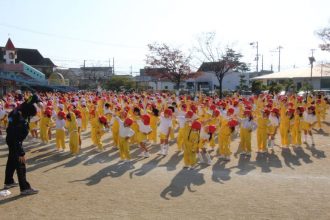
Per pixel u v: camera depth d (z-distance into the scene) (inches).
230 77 2650.1
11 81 1798.7
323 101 983.0
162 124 533.0
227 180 390.9
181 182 382.9
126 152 494.9
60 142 567.8
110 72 3597.4
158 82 2751.0
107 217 281.4
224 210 295.6
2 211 296.4
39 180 392.8
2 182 384.2
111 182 384.2
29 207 305.6
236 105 790.5
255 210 295.3
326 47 1608.0
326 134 735.1
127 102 946.1
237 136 699.4
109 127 772.0
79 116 573.0
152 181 387.5
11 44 2160.4
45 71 2760.8
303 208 299.6
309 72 2244.1
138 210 296.5
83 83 3149.6
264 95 1218.0
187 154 449.1
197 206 305.6
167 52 1969.7
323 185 369.1
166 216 282.5
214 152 547.2
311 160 494.6
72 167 457.1
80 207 304.8
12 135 335.9
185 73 1929.1
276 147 589.3
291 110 585.0
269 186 366.3
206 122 595.2
